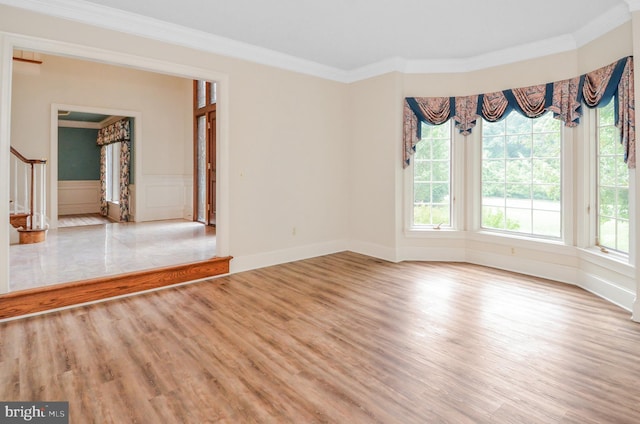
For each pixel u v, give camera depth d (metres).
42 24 3.22
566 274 4.12
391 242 5.12
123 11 3.50
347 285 4.05
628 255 3.42
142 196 7.73
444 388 2.13
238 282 4.15
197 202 7.77
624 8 3.26
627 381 2.19
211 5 3.39
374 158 5.30
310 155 5.24
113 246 5.12
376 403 1.99
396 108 4.97
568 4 3.28
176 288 3.94
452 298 3.64
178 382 2.20
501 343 2.69
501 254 4.68
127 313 3.25
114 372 2.30
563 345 2.65
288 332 2.88
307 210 5.26
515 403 1.99
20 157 5.29
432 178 5.18
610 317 3.15
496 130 4.79
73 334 2.83
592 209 3.94
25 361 2.42
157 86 7.77
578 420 1.85
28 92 6.35
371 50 4.56
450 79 4.91
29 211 5.84
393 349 2.61
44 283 3.39
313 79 5.21
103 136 9.19
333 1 3.30
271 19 3.68
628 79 3.17
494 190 4.84
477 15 3.54
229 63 4.36
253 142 4.62
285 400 2.03
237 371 2.32
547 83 4.14
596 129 3.90
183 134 8.17
